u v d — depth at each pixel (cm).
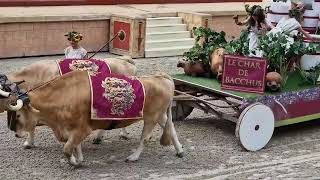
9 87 855
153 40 1978
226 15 2177
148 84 921
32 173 891
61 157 964
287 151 1055
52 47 1861
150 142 1066
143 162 959
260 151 1048
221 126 1186
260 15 1174
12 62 1731
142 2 2331
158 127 1154
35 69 996
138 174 905
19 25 1784
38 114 873
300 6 1208
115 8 2159
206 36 1216
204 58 1174
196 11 2133
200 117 1254
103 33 1961
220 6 2391
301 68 1159
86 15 1905
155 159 977
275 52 1087
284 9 1255
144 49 1917
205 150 1033
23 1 2052
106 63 1044
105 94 875
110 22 1959
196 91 1145
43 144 1027
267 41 1103
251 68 1063
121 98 884
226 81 1084
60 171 903
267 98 1052
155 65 1788
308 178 919
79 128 877
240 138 1023
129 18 1881
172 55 1972
